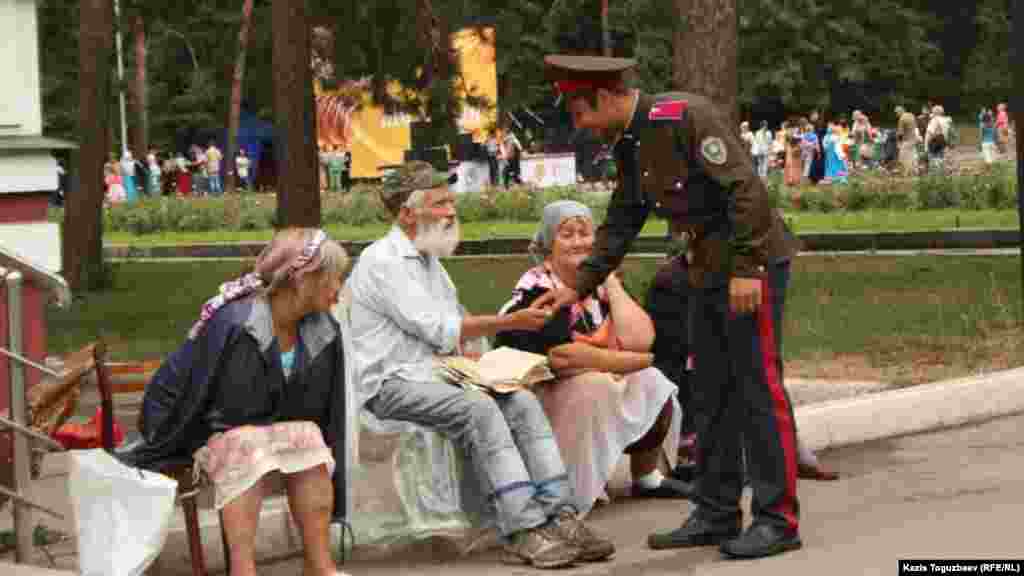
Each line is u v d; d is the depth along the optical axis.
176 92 65.38
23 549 7.46
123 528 6.82
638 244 28.62
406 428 8.11
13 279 7.37
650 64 61.91
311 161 19.39
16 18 10.71
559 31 59.22
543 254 8.79
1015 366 12.60
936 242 26.42
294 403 7.18
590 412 8.45
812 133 51.19
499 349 8.33
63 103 59.16
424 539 8.27
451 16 22.95
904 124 50.44
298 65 19.33
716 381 7.74
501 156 49.41
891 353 13.80
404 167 8.30
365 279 8.17
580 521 7.84
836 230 28.70
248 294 7.14
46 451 8.05
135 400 13.41
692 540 7.88
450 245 8.29
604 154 8.18
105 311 21.53
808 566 7.20
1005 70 78.19
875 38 73.12
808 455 9.43
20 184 10.48
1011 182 32.53
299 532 7.35
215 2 30.70
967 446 10.21
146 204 43.97
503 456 7.81
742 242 7.27
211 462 7.09
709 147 7.32
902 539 7.54
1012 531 7.49
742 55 70.38
